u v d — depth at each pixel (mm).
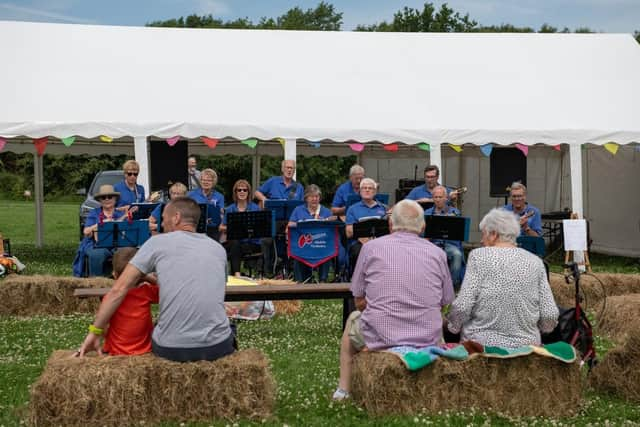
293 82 12148
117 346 4441
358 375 4355
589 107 12016
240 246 10062
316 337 6836
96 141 16578
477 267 4500
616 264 12953
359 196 10188
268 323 7570
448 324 4609
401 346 4395
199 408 4176
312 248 9320
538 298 4516
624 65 13344
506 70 12914
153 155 12328
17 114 10586
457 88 12367
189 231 4484
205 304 4254
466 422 4129
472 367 4277
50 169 36906
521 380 4305
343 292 6258
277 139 11039
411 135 11164
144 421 4078
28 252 14352
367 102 11789
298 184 11203
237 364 4219
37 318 7664
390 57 13133
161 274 4273
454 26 37031
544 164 16172
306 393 4832
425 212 9758
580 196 11336
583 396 4609
